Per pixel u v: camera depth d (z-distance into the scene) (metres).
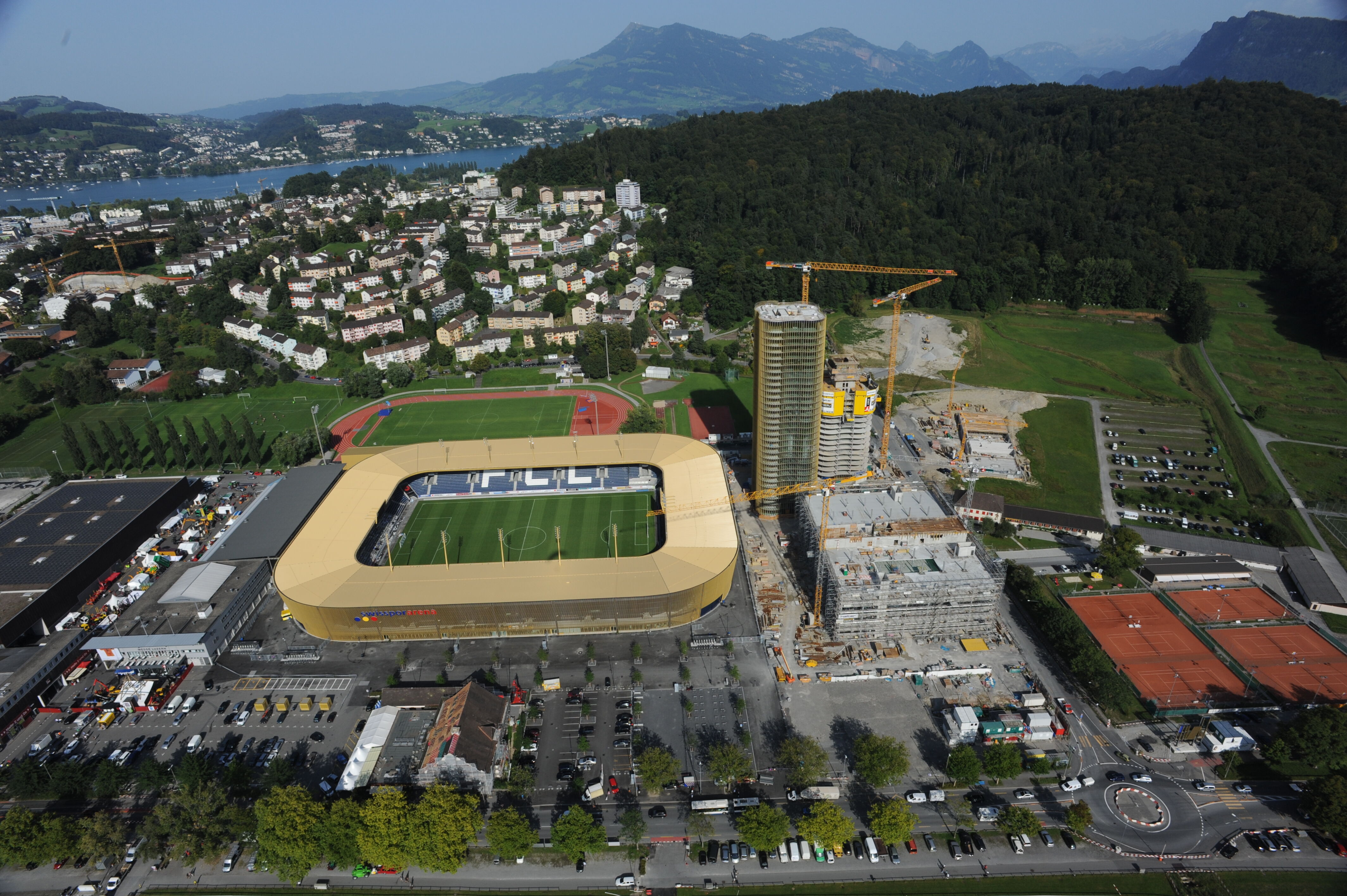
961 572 194.62
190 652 194.38
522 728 173.25
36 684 184.25
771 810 143.12
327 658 197.50
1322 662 189.25
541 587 199.38
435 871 142.38
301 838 137.62
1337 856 141.38
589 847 139.75
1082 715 174.38
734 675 186.62
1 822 144.38
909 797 154.50
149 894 139.88
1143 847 144.00
